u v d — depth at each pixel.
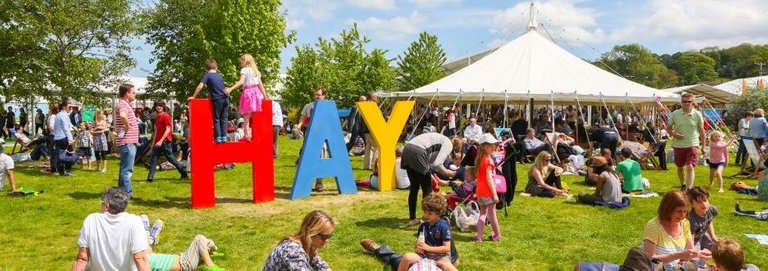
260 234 7.15
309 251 4.03
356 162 14.96
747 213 8.53
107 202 4.10
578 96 17.78
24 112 26.39
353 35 36.22
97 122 13.23
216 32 29.03
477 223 6.95
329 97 34.44
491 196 6.82
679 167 10.07
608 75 20.27
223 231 7.33
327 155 11.29
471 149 8.62
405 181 10.75
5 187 10.59
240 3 28.52
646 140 16.69
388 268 5.73
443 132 19.05
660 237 4.80
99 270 4.09
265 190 9.33
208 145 8.76
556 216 8.38
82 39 17.08
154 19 32.44
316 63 34.19
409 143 7.60
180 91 33.28
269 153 9.36
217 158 8.85
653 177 13.18
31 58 16.09
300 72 33.75
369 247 6.33
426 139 7.62
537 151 14.20
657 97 18.09
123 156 9.02
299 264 3.86
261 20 29.31
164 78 33.56
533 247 6.66
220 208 8.81
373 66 36.12
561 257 6.26
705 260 4.91
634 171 10.53
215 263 5.90
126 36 18.20
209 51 28.45
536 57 20.36
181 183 11.18
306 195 9.76
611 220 8.16
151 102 39.06
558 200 9.73
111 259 4.08
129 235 4.10
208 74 8.71
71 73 16.72
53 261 5.96
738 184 11.12
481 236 6.90
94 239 4.07
